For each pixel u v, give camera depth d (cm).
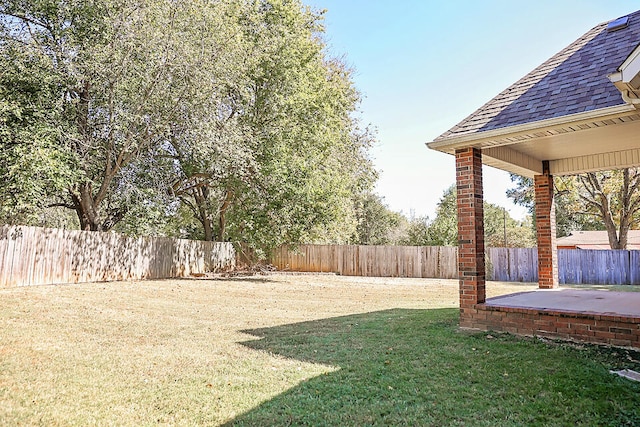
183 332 661
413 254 2031
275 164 1540
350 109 2283
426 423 320
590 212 2309
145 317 789
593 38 724
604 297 756
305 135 1697
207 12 1364
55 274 1229
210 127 1368
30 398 370
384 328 684
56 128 1121
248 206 1678
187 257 1773
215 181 1722
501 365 456
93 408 352
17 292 996
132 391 393
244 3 1681
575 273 1792
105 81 1212
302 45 1769
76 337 606
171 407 356
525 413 335
